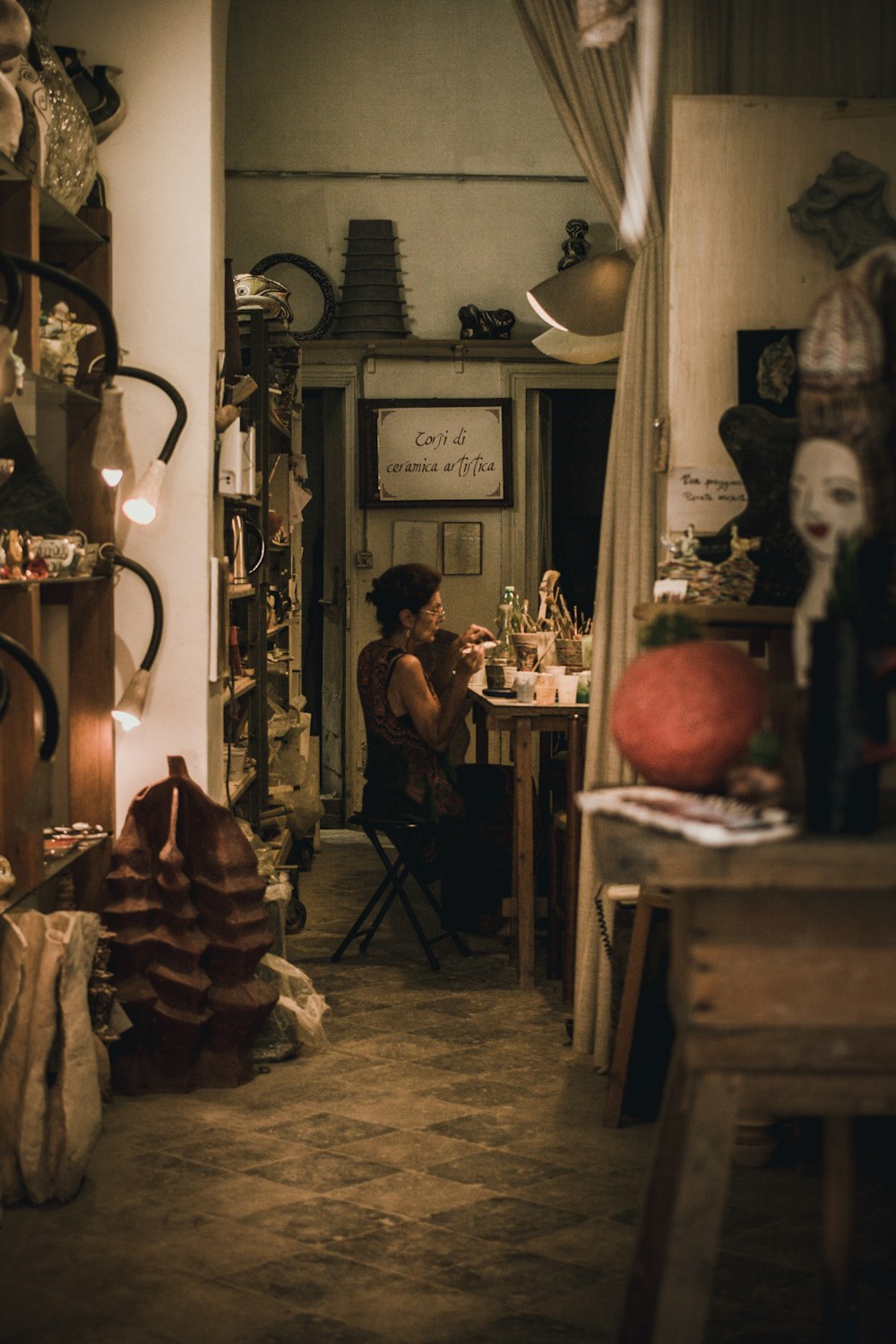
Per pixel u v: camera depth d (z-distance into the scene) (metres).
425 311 8.69
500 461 8.54
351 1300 2.91
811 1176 3.58
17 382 3.21
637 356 4.36
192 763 4.52
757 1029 1.89
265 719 6.26
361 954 5.91
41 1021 3.39
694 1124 1.89
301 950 5.98
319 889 7.20
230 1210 3.36
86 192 4.14
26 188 3.58
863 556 2.07
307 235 8.64
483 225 8.66
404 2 8.59
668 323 4.05
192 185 4.41
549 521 9.08
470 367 8.58
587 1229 3.26
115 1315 2.84
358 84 8.60
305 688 9.20
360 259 8.56
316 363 8.55
